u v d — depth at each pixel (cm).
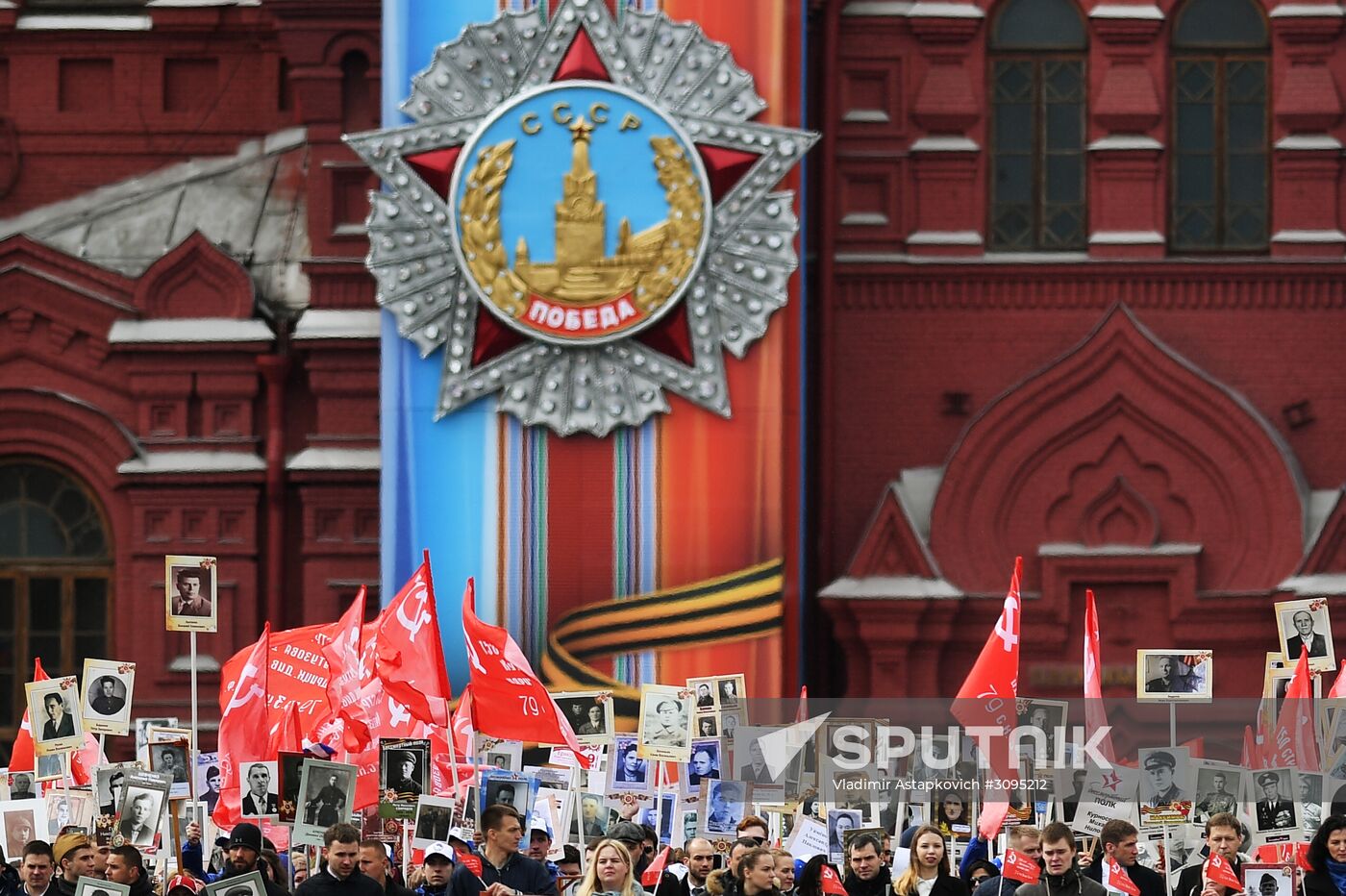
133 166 8425
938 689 7919
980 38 8144
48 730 5269
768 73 7419
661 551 7362
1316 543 7869
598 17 7375
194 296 8169
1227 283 8062
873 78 8162
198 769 5712
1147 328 8044
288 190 8419
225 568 8088
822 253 8025
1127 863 4403
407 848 5084
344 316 8100
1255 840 4806
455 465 7406
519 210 7381
